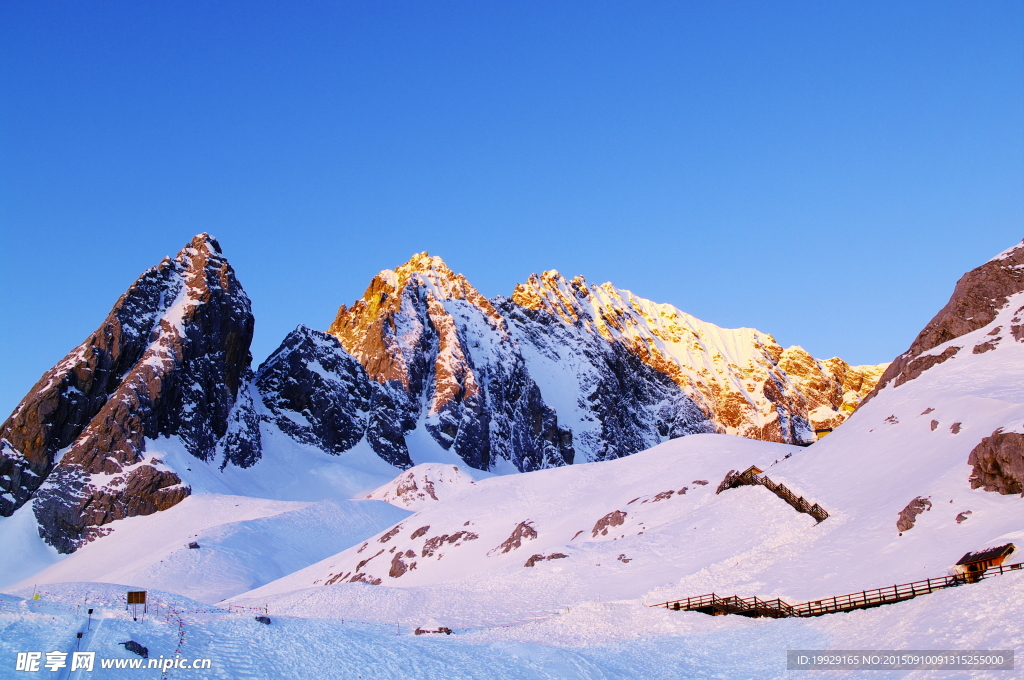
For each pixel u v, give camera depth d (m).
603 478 131.38
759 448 123.31
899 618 52.53
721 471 111.56
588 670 50.56
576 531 111.38
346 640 49.53
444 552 123.25
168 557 139.00
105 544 175.88
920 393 96.44
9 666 37.91
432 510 139.38
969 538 62.47
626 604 67.12
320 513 168.88
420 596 83.75
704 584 70.75
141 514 182.75
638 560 84.62
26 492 192.62
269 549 151.00
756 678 50.66
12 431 199.62
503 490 139.12
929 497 70.31
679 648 56.38
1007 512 64.31
